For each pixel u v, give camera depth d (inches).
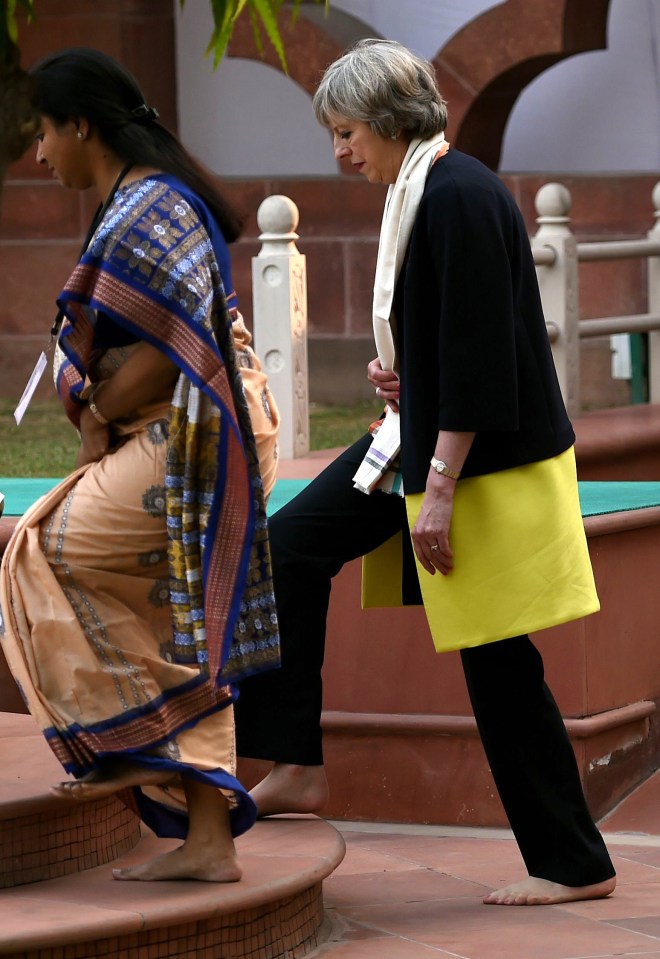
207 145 837.8
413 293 231.6
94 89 210.5
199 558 209.2
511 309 227.8
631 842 299.4
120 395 211.0
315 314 815.7
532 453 236.5
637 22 783.7
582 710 309.3
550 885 253.0
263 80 828.0
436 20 794.2
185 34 829.2
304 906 233.6
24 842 225.5
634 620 323.3
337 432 674.2
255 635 214.7
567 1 716.0
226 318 210.1
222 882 221.0
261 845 246.1
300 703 261.0
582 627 308.5
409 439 235.5
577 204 784.3
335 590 320.8
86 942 202.7
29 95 210.5
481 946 231.1
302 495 260.5
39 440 687.7
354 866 283.3
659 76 783.7
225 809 221.9
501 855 289.6
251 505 210.2
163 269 203.6
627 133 790.5
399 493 250.5
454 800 314.0
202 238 208.5
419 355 233.5
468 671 247.6
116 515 211.2
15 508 351.6
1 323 840.9
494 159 784.9
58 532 212.1
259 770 320.8
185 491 207.6
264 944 222.2
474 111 753.0
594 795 311.6
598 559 313.7
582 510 319.3
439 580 237.6
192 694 213.6
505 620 235.8
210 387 204.7
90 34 813.2
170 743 211.6
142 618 215.8
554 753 249.3
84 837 233.9
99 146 213.2
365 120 235.0
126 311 203.9
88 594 212.4
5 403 826.2
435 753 314.8
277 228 466.0
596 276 780.0
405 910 252.8
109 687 209.2
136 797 221.1
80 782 209.9
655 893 259.0
